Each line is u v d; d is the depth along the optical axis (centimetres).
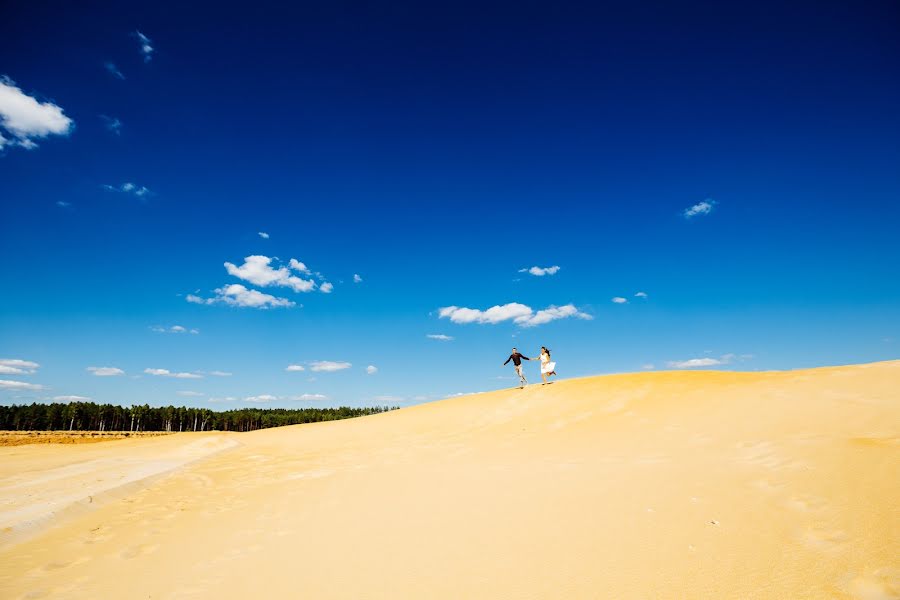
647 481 582
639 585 327
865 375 967
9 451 2059
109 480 1024
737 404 979
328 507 666
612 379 1691
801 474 505
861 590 281
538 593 334
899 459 483
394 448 1282
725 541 379
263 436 2125
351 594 366
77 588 432
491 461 896
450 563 406
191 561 490
